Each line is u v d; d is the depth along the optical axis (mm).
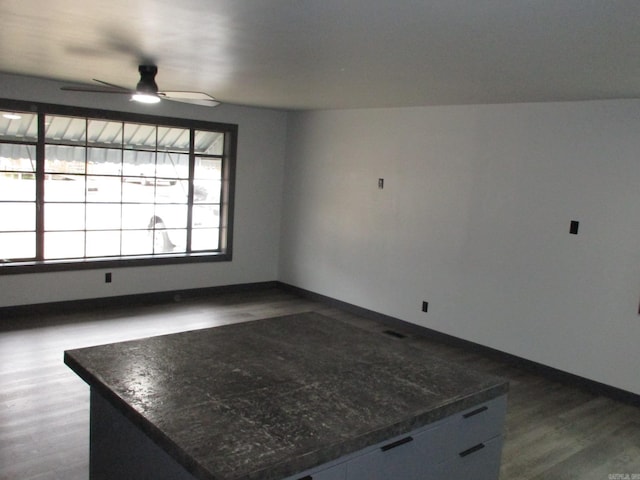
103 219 5996
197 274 6746
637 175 4070
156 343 2352
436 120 5402
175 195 6531
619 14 2123
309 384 1981
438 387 2039
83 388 3875
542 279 4672
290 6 2297
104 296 6035
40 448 3064
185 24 2691
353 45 2949
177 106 6211
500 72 3430
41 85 5270
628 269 4152
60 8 2523
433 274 5535
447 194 5355
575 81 3553
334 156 6555
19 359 4363
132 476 1844
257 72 3996
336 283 6656
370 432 1629
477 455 2100
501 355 5012
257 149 7027
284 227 7379
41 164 5465
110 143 5930
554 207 4559
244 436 1547
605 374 4320
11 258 5465
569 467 3229
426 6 2189
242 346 2377
